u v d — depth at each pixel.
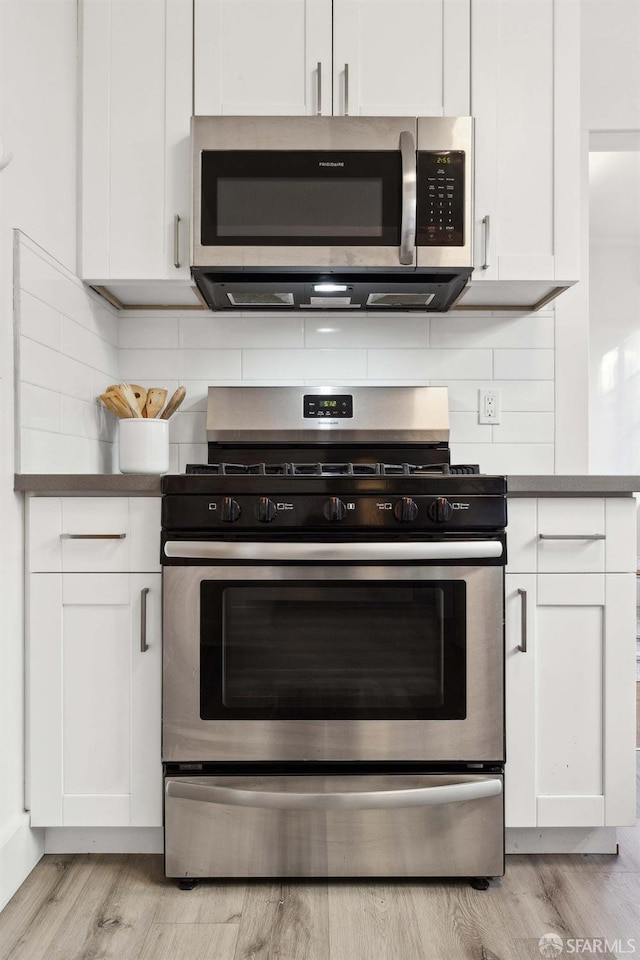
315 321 2.18
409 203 1.76
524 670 1.54
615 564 1.54
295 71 1.83
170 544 1.48
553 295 2.01
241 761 1.51
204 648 1.50
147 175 1.82
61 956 1.27
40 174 1.61
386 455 2.09
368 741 1.51
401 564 1.50
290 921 1.37
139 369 2.17
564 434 2.19
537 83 1.84
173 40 1.82
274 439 2.07
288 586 1.50
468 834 1.49
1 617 1.45
